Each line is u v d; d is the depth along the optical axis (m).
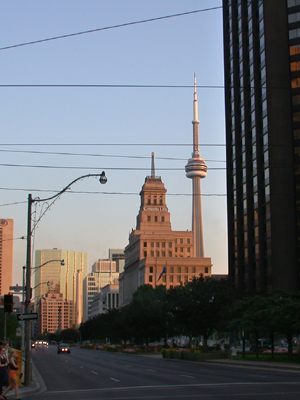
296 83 92.06
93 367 50.84
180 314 74.88
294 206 89.50
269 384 28.53
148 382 31.23
